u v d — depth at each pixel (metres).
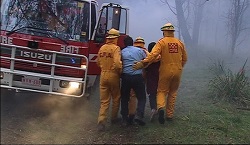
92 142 5.05
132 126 5.67
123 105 5.68
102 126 5.52
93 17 6.33
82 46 6.13
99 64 5.64
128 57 5.60
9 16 6.02
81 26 6.21
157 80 6.02
